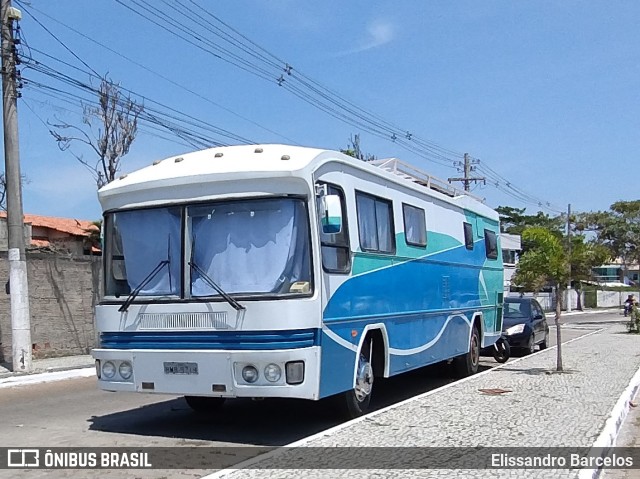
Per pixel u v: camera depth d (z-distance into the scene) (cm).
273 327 811
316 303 837
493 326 1705
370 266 1012
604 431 868
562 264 1453
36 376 1530
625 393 1167
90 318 2012
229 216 857
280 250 834
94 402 1201
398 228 1132
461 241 1465
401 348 1124
